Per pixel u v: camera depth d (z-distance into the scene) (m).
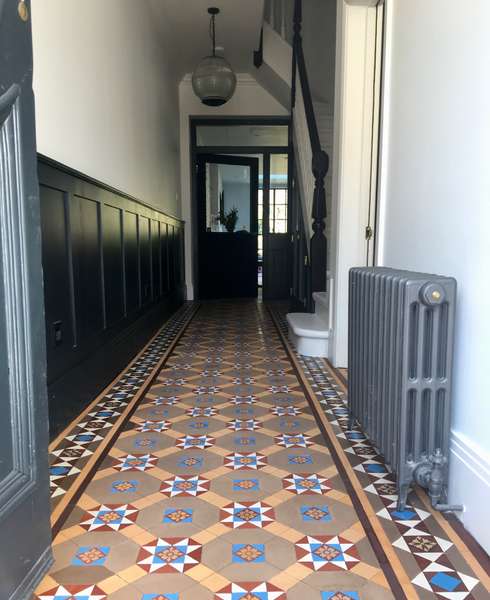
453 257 1.68
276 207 8.06
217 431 2.44
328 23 7.08
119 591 1.29
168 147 6.28
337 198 3.53
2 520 1.10
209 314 6.50
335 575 1.35
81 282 2.75
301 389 3.14
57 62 2.48
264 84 7.32
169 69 6.40
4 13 1.08
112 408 2.78
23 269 1.20
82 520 1.64
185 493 1.82
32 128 1.24
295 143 6.18
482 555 1.44
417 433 1.63
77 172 2.61
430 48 1.87
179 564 1.40
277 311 6.81
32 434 1.24
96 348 3.03
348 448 2.23
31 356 1.23
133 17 4.27
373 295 1.92
